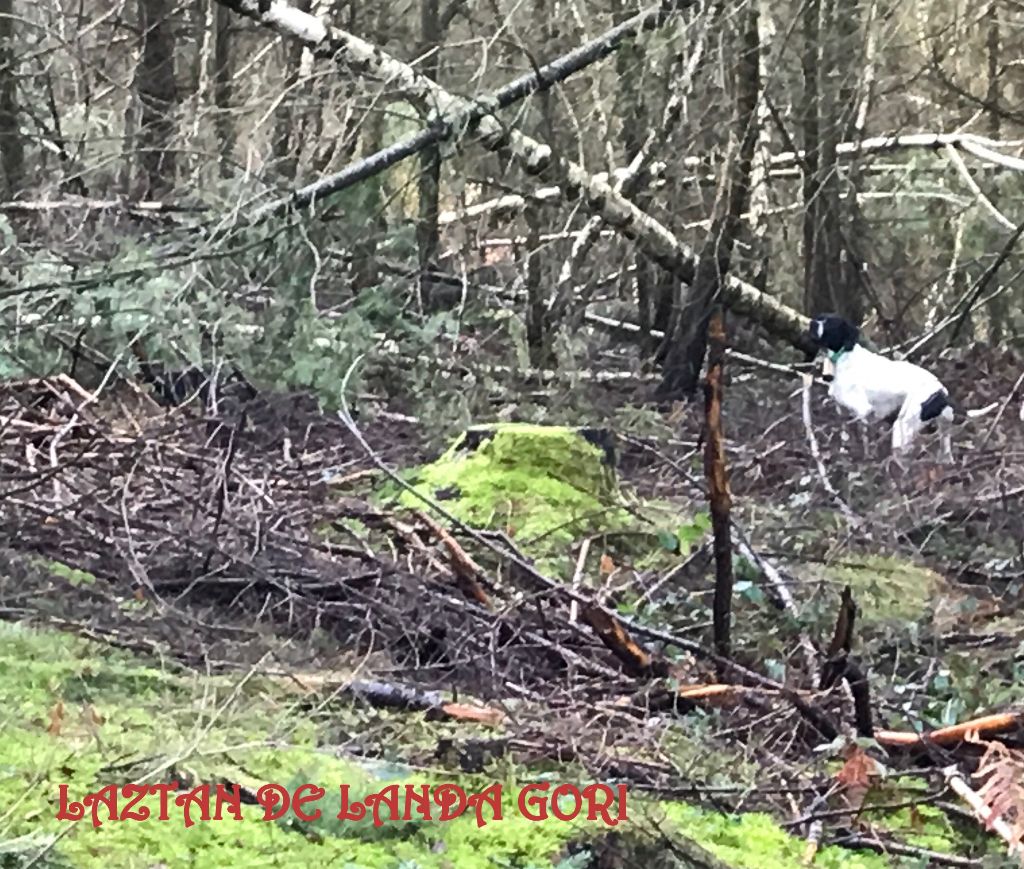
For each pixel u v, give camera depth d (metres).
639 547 6.26
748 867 3.14
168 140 10.08
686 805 3.51
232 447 5.45
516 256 13.34
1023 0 14.03
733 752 3.96
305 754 3.36
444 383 9.00
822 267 13.02
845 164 13.34
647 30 10.72
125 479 5.38
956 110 15.20
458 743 3.56
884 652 5.21
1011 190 14.11
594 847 3.02
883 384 8.97
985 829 3.53
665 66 11.83
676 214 12.46
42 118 12.81
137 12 13.84
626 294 14.73
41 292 7.88
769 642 5.05
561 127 12.18
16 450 6.06
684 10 10.73
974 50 15.13
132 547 4.76
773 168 13.70
